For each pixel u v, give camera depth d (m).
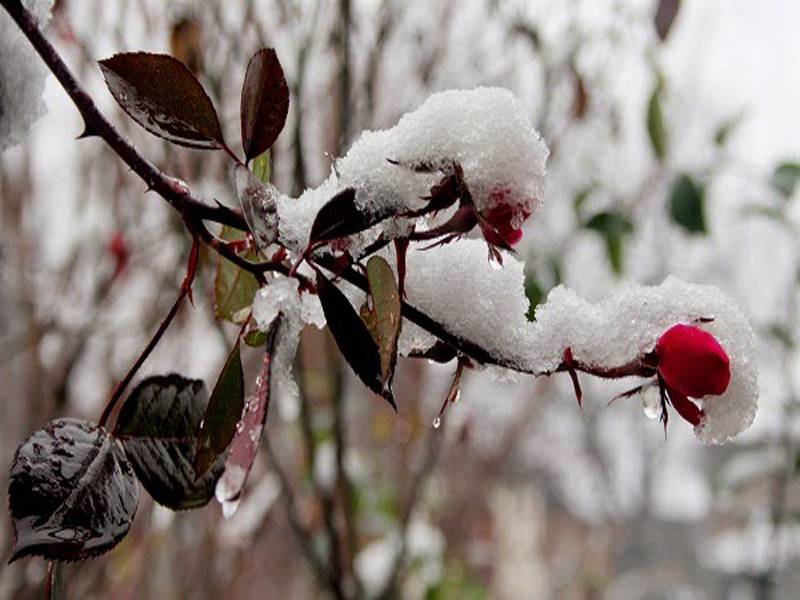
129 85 0.62
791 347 1.65
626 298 0.65
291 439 1.50
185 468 0.64
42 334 1.35
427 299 0.64
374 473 1.84
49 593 0.62
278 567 2.12
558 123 1.43
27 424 1.39
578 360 0.64
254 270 0.63
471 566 2.41
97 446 0.62
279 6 1.20
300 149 1.11
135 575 1.45
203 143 0.63
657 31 1.17
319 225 0.61
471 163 0.61
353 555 1.25
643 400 0.65
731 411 0.64
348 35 1.16
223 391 0.62
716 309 0.65
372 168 0.62
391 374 0.61
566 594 4.19
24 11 0.61
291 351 0.61
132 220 1.40
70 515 0.61
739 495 1.86
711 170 1.48
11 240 1.40
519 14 1.40
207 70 1.20
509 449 2.29
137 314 1.42
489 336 0.64
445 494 2.16
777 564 1.78
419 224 0.65
